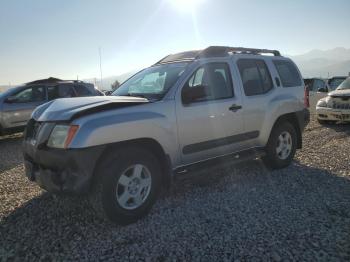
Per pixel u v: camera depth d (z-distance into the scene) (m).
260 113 5.49
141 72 5.42
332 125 11.15
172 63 5.02
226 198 4.63
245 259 3.10
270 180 5.40
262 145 5.67
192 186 5.16
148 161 3.99
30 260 3.15
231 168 6.09
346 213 4.06
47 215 4.17
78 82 12.16
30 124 4.20
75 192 3.50
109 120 3.68
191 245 3.37
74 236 3.62
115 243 3.45
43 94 11.04
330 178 5.43
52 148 3.63
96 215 4.12
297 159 6.68
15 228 3.83
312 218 3.93
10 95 10.38
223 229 3.70
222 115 4.89
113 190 3.68
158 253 3.24
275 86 5.91
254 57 5.73
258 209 4.23
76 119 3.58
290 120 6.36
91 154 3.51
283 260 3.07
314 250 3.22
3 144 9.80
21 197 4.84
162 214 4.14
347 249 3.23
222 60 5.16
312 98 24.88
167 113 4.22
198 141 4.61
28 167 4.02
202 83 4.77
